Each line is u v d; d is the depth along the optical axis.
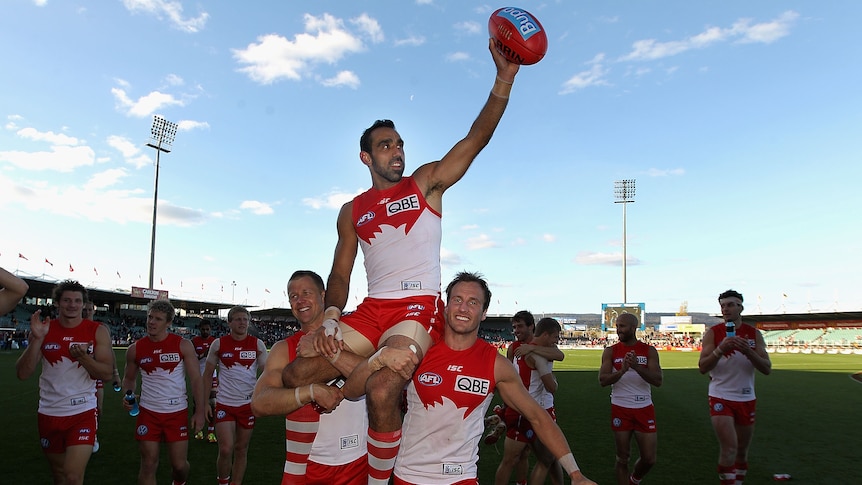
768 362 6.52
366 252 3.42
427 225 3.31
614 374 6.66
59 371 5.55
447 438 3.31
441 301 3.39
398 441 3.04
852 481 7.57
